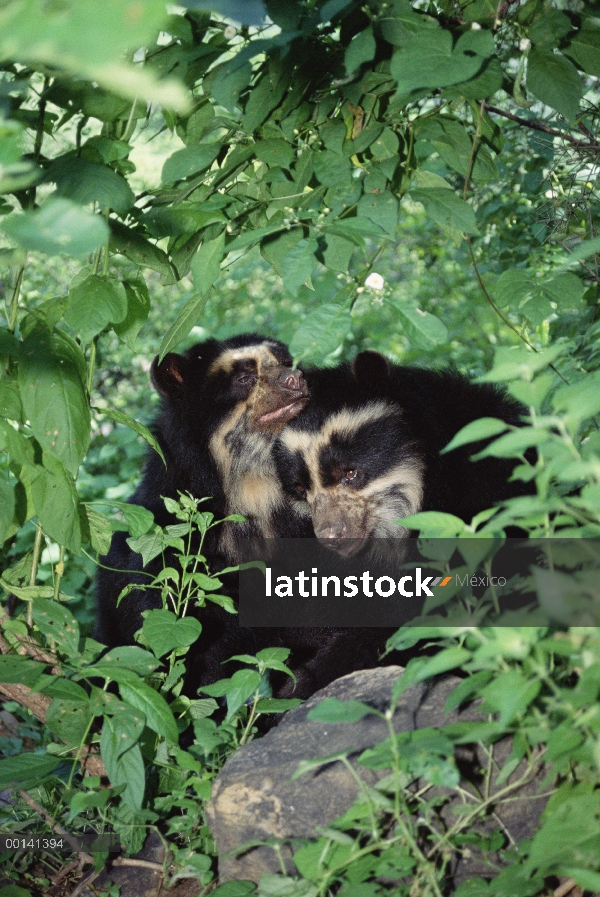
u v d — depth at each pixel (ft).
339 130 11.42
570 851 6.22
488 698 5.98
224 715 16.02
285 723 9.62
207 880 9.17
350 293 10.54
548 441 6.14
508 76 13.44
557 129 16.72
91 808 11.44
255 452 16.93
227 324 32.07
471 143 12.55
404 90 8.93
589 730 6.28
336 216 10.91
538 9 11.70
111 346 29.91
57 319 10.58
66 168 9.91
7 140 5.25
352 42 9.40
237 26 11.33
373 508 15.58
